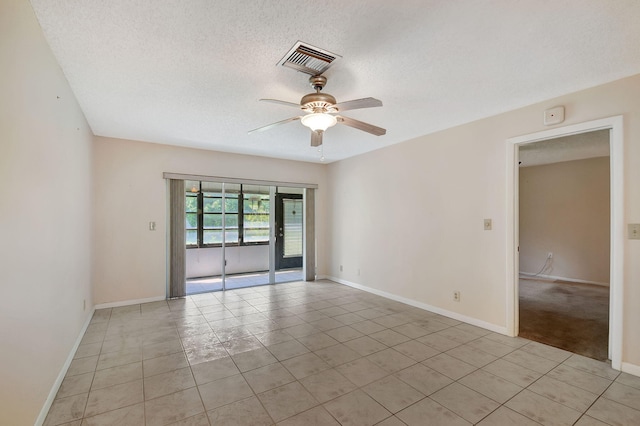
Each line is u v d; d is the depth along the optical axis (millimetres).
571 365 2611
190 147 4844
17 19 1505
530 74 2410
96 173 4145
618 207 2504
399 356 2779
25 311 1655
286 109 3150
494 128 3355
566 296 4941
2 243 1399
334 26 1787
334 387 2281
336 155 5492
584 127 2688
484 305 3471
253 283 5805
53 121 2127
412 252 4363
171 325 3572
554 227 6395
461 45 1995
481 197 3486
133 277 4410
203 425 1861
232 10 1646
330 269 6215
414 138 4312
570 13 1677
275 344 3049
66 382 2332
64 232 2445
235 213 6406
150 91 2709
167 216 4680
